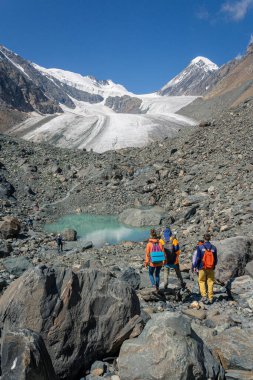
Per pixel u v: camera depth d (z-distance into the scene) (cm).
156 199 3381
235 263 1202
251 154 3456
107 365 683
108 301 728
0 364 548
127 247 2169
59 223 3044
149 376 596
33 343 559
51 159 4512
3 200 3259
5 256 1930
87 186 3816
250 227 1880
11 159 4288
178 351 602
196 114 19225
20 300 668
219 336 742
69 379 650
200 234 2081
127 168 4159
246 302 995
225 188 2934
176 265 1111
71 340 666
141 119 17050
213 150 3925
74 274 721
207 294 1076
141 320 727
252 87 17100
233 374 645
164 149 4644
